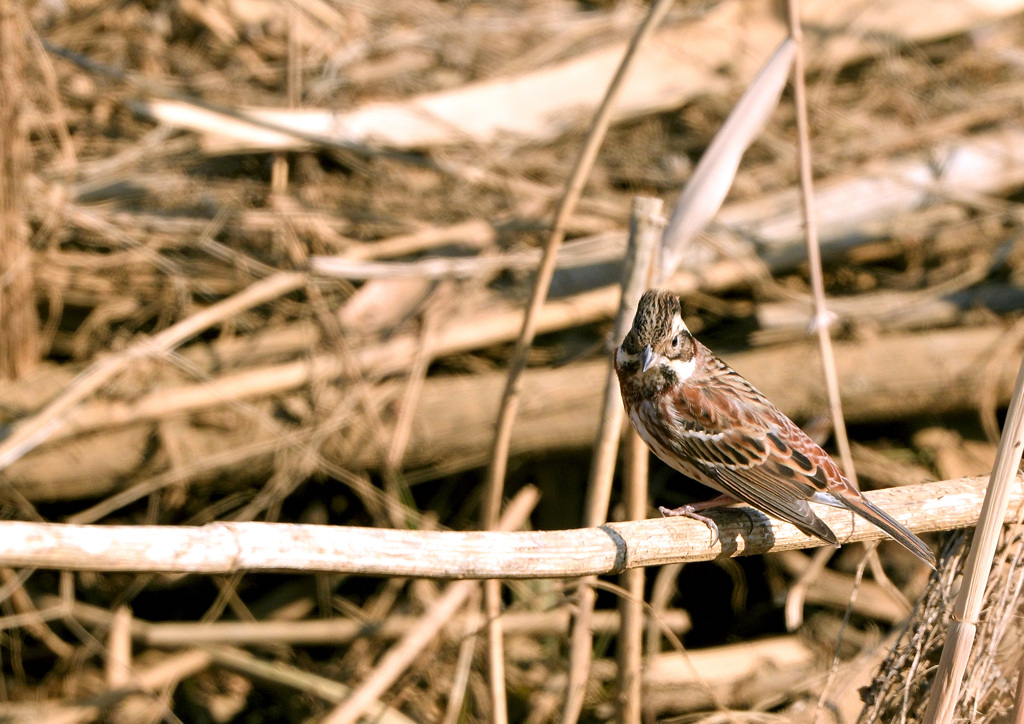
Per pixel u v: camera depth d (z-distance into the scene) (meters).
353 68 14.96
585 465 12.15
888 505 7.20
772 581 11.88
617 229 13.12
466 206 13.50
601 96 14.48
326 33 15.43
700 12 15.35
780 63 8.59
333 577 12.05
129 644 11.34
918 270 13.02
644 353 7.83
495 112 14.28
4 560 4.46
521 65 15.26
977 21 15.24
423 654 11.09
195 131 13.66
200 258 12.78
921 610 7.26
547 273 8.98
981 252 12.98
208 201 13.20
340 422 11.40
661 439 8.06
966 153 13.56
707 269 12.51
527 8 16.59
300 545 5.18
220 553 4.93
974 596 5.91
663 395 8.05
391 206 13.48
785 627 11.59
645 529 6.54
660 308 7.97
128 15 15.16
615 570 6.32
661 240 8.38
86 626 11.51
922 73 15.09
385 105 14.03
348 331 12.01
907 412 11.85
